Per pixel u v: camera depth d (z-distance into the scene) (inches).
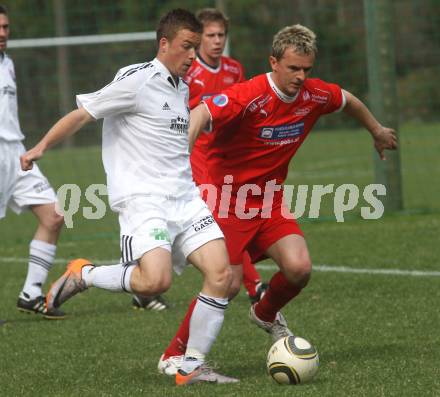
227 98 787.4
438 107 4480.8
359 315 978.7
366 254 1362.0
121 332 951.0
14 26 4554.6
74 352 868.6
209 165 848.3
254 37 4926.2
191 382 725.3
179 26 727.1
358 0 4766.2
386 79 1737.2
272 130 812.6
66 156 3518.7
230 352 845.8
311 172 2765.7
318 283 1173.7
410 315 965.2
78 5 4699.8
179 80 753.0
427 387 685.9
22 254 1537.9
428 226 1584.6
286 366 704.4
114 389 723.4
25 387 744.3
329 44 4247.0
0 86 1061.8
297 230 830.5
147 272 717.3
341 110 853.8
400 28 4842.5
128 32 4650.6
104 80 4160.9
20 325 1005.2
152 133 734.5
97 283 761.6
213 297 727.7
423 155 3174.2
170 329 959.6
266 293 837.8
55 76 4210.1
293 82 779.4
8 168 1066.1
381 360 781.9
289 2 4921.3
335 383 707.4
